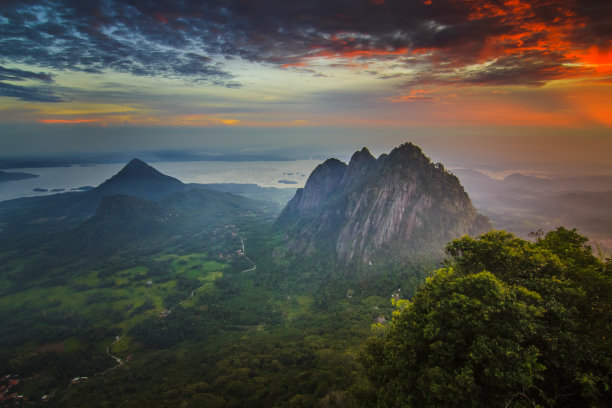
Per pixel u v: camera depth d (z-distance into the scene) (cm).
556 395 1909
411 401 2169
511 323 1986
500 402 1850
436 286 2455
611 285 2114
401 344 2412
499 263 2606
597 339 1925
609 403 1828
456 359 2123
